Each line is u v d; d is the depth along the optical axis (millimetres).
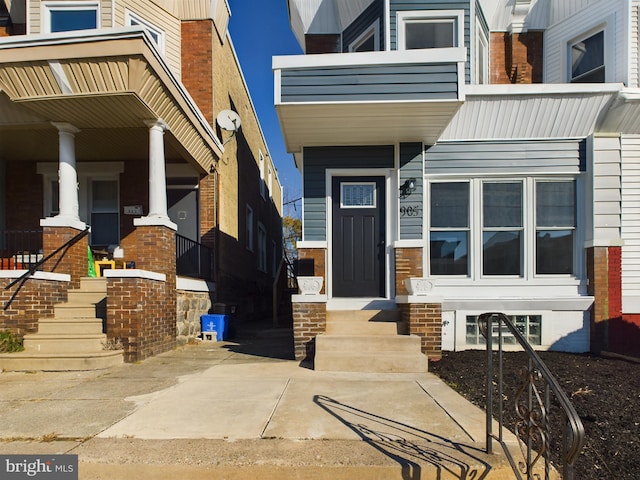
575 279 7172
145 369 5730
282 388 4727
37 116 7094
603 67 7867
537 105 6977
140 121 7285
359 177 7484
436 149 7379
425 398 4355
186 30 10023
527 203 7281
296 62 5973
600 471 2936
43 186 9719
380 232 7402
